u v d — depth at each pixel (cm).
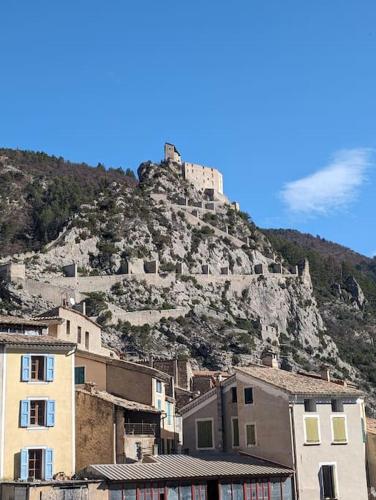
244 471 5391
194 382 9025
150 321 19500
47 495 4516
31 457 5091
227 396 6438
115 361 6456
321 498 5803
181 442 6938
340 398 6219
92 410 5634
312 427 5941
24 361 5216
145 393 6278
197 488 5131
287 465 5762
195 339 19438
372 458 6569
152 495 4897
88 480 4691
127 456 5603
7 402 5062
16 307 17900
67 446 5262
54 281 19938
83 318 8038
